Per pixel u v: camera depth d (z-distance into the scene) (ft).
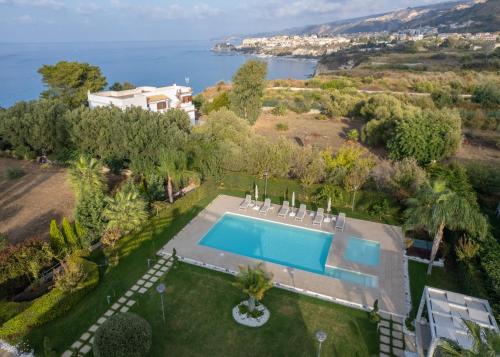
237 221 96.07
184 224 92.73
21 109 138.10
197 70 596.70
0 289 62.80
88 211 78.89
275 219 95.61
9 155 143.84
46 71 205.05
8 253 64.85
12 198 106.32
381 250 80.59
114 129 117.60
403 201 92.79
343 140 165.37
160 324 58.80
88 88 217.36
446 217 63.93
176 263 73.87
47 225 90.94
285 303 64.08
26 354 52.90
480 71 295.28
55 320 59.52
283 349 54.08
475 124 170.81
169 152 98.89
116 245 77.71
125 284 68.85
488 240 69.36
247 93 179.83
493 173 97.40
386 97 190.60
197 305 63.41
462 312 50.72
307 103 226.99
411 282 69.82
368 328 58.08
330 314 61.36
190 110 189.98
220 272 73.26
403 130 127.65
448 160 127.95
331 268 75.36
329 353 53.42
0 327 55.36
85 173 84.43
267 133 178.81
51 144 133.49
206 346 54.54
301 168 107.14
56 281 61.82
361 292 67.05
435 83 255.09
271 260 78.38
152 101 164.96
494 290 56.49
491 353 32.58
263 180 110.63
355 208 100.53
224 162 113.60
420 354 52.70
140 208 82.69
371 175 100.07
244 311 61.05
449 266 74.59
